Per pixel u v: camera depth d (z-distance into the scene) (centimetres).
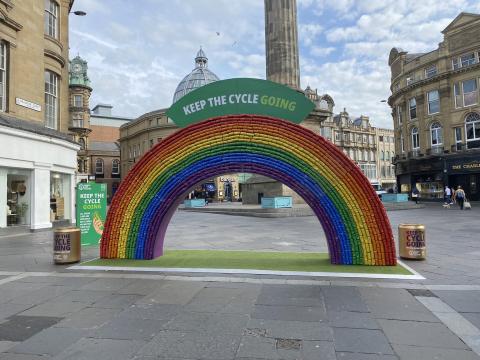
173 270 763
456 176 3716
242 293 594
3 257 961
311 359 363
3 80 1570
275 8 2427
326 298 562
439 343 396
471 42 3647
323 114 2411
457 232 1354
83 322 471
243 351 382
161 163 858
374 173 7469
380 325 448
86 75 6291
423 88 4044
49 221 1703
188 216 2503
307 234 1380
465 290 600
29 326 459
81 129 6112
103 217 1179
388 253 782
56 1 2034
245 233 1434
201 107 850
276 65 2406
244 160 842
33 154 1605
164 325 457
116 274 739
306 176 809
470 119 3644
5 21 1541
